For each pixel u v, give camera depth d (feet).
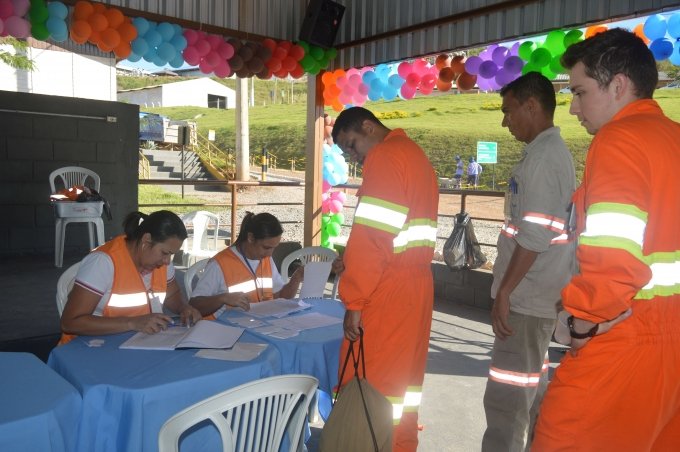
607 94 4.69
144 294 7.92
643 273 3.99
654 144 4.29
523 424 7.52
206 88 144.46
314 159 21.12
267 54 18.78
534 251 6.99
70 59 37.83
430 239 7.27
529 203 7.02
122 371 6.10
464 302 18.70
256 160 105.81
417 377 7.47
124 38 16.21
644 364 4.32
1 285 17.75
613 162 4.25
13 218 23.02
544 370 8.02
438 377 12.44
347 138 7.49
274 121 123.54
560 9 13.78
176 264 21.59
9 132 22.70
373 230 6.60
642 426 4.39
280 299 9.61
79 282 7.44
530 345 7.39
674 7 11.80
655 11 12.11
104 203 20.90
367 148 7.47
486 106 106.83
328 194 22.36
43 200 23.56
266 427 5.51
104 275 7.58
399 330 6.95
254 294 9.86
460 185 71.20
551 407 4.71
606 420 4.43
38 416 4.94
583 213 4.77
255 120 128.26
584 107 4.86
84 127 24.21
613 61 4.58
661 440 4.92
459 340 15.03
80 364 6.28
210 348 6.86
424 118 104.22
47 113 23.30
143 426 5.64
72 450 5.44
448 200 62.95
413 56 17.71
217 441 6.31
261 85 196.85
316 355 7.39
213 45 18.12
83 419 5.61
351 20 19.83
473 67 15.96
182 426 4.93
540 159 7.02
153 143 81.05
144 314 7.90
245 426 5.35
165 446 4.91
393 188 6.67
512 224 7.70
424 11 17.20
